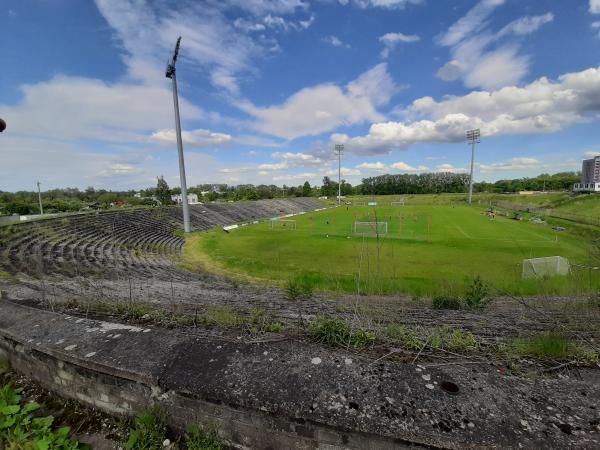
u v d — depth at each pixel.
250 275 18.84
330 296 11.52
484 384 2.77
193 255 26.61
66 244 21.81
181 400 2.89
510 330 5.28
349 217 60.41
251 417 2.66
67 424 3.21
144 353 3.29
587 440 2.19
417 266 21.02
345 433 2.41
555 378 2.96
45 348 3.51
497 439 2.21
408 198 115.19
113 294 8.70
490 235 35.41
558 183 112.50
